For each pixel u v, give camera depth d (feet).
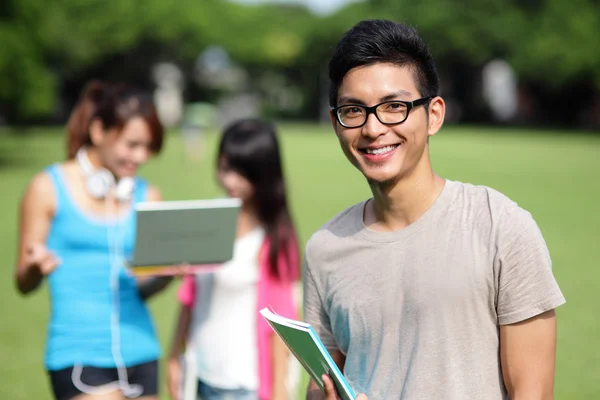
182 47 239.30
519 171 91.40
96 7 207.00
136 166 15.07
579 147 139.03
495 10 229.66
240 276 15.23
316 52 268.21
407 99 8.80
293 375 15.42
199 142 126.52
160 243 14.57
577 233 48.91
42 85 101.71
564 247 44.11
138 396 14.70
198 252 14.92
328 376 8.75
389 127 8.81
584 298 32.91
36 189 14.55
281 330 8.80
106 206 14.87
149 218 14.32
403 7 240.53
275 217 15.51
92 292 14.48
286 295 15.30
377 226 9.39
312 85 284.20
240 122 15.89
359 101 8.86
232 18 266.77
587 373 23.94
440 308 8.64
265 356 15.01
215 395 15.28
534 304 8.45
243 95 313.12
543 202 64.23
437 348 8.61
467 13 229.25
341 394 8.75
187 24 232.12
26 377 23.88
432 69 9.12
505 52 229.25
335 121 9.21
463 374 8.55
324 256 9.64
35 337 28.04
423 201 9.07
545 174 88.22
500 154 119.34
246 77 302.25
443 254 8.76
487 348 8.63
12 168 90.99
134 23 214.48
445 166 96.99
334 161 107.65
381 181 8.96
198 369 15.46
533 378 8.52
